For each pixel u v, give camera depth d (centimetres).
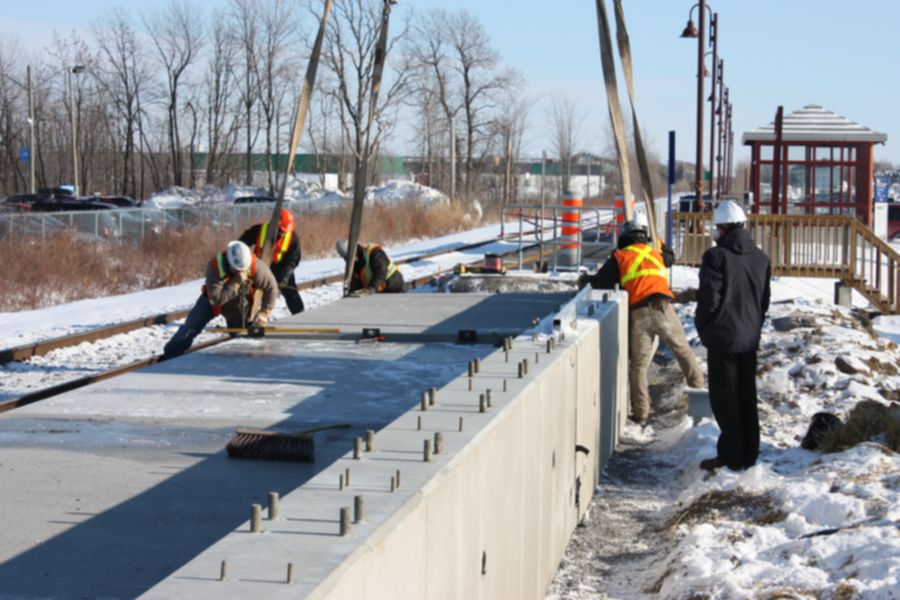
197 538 420
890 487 648
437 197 5297
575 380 677
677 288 1789
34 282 2214
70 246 2447
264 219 3450
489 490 435
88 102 6975
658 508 760
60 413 650
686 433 904
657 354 1360
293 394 712
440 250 3388
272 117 6900
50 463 532
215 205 3528
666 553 646
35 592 360
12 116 6756
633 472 854
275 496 317
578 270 1861
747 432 767
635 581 618
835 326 1395
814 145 3244
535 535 541
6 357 1260
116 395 707
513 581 486
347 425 614
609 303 911
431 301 1195
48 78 6850
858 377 1085
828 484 670
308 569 277
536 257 2834
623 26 1048
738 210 773
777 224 2083
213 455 552
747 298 756
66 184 7312
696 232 2158
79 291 2311
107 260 2564
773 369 1123
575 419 680
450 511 376
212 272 1010
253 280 1005
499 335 941
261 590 263
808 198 3275
